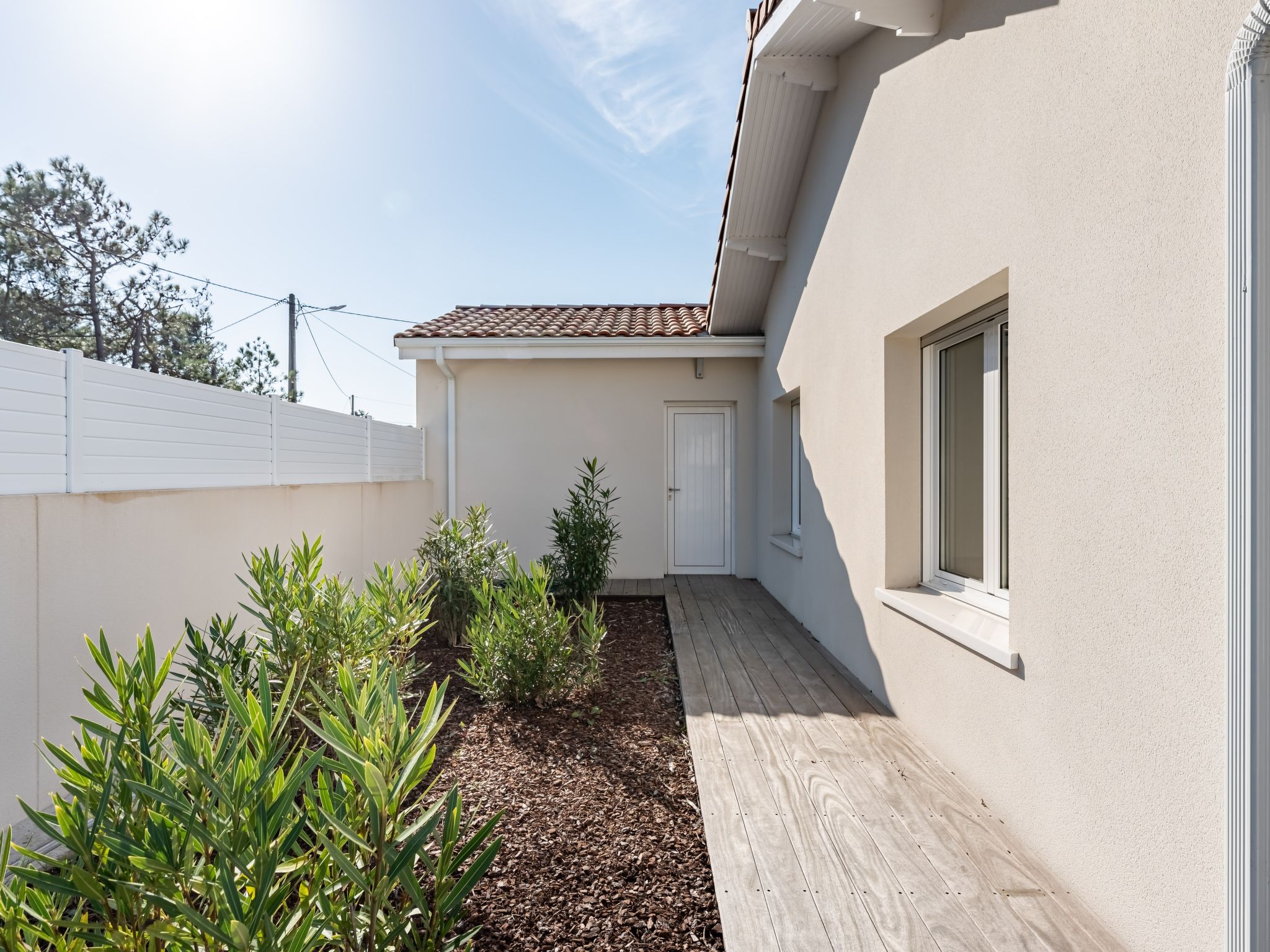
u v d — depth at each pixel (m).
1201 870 1.73
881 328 4.10
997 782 2.75
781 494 7.58
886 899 2.21
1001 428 3.24
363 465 6.40
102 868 1.57
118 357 16.36
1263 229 1.51
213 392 3.96
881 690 4.14
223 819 1.46
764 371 8.12
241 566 4.07
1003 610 3.18
